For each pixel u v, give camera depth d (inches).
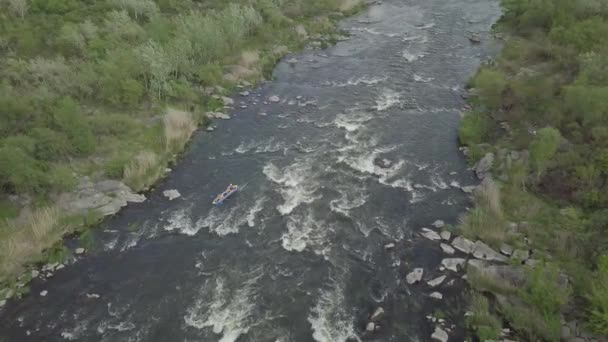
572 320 1240.8
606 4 2945.4
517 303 1337.4
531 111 2229.3
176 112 2386.8
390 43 3366.1
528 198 1720.0
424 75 2864.2
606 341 1172.5
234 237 1712.6
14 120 2069.4
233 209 1846.7
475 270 1457.9
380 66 3016.7
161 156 2135.8
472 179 1946.4
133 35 2987.2
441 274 1498.5
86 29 2891.2
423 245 1625.2
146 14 3395.7
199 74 2743.6
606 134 1828.2
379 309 1391.5
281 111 2561.5
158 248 1679.4
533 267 1413.6
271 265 1585.9
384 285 1487.5
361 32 3612.2
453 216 1749.5
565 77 2468.0
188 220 1801.2
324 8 4005.9
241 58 3061.0
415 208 1803.6
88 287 1524.4
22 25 2930.6
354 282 1505.9
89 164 2044.8
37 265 1605.6
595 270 1366.9
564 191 1723.7
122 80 2449.6
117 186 1940.2
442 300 1414.9
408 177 1979.6
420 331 1328.7
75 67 2573.8
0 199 1752.0
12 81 2407.7
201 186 1990.7
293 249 1646.2
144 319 1406.3
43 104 2202.3
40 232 1658.5
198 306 1443.2
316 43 3405.5
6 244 1604.3
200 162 2151.8
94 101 2468.0
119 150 2146.9
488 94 2480.3
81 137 2063.2
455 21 3715.6
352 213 1795.0
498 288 1389.0
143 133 2281.0
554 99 2230.6
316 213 1803.6
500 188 1792.6
